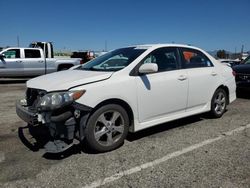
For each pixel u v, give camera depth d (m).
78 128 3.95
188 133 5.07
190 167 3.68
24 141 4.70
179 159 3.93
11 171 3.60
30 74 14.80
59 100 3.72
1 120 6.07
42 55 15.06
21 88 11.80
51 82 4.07
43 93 3.93
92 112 4.00
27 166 3.74
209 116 6.09
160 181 3.33
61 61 15.59
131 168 3.67
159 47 4.99
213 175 3.46
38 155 4.10
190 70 5.33
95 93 3.94
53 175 3.49
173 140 4.71
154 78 4.66
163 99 4.80
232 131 5.19
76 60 16.02
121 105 4.34
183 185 3.23
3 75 14.12
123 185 3.25
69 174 3.51
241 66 8.80
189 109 5.38
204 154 4.11
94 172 3.56
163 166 3.72
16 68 14.32
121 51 5.15
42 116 3.81
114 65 4.71
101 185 3.26
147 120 4.67
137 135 4.96
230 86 6.27
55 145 3.83
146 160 3.91
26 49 14.65
